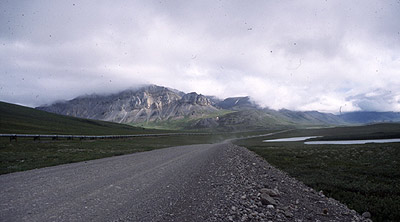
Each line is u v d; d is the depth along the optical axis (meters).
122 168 15.23
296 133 198.62
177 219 6.33
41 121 116.75
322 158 23.14
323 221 6.92
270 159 22.56
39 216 6.33
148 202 7.81
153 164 17.30
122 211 6.89
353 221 7.10
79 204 7.49
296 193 9.81
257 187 10.09
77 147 36.09
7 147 30.70
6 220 5.99
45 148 32.09
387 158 21.77
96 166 16.12
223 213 6.86
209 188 9.72
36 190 9.20
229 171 13.77
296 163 19.62
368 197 9.60
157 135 106.94
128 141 63.91
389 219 7.42
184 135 142.50
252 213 6.91
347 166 17.56
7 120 94.56
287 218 6.91
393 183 11.95
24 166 15.66
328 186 11.16
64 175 12.52
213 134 186.88
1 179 11.34
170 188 9.73
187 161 19.28
